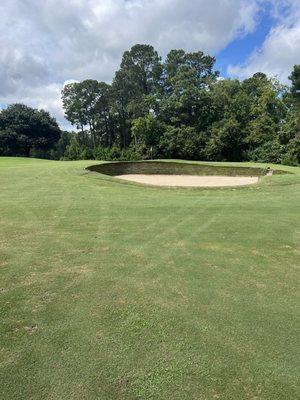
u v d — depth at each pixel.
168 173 25.28
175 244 6.54
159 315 3.95
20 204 10.30
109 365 3.14
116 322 3.79
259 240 6.89
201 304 4.22
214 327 3.73
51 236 6.92
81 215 8.91
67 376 3.01
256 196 13.12
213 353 3.32
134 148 45.06
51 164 23.23
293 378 3.04
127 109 49.88
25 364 3.14
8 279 4.82
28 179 16.16
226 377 3.03
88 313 3.96
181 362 3.20
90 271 5.14
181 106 45.12
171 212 9.51
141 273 5.11
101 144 57.72
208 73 51.47
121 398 2.81
